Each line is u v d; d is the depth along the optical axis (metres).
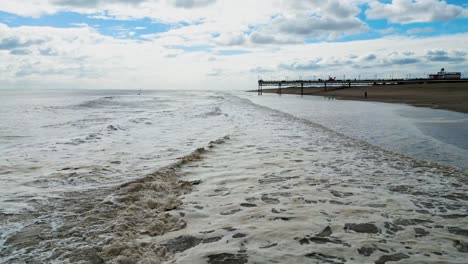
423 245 3.25
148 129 12.84
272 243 3.29
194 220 3.98
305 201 4.69
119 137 10.76
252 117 18.52
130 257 2.93
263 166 6.99
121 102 34.00
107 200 4.54
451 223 3.86
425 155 8.15
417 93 46.72
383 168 6.75
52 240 3.31
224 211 4.30
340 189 5.28
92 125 13.68
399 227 3.72
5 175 5.98
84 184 5.46
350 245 3.24
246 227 3.74
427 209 4.34
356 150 8.79
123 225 3.68
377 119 16.92
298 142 10.10
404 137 10.94
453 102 27.81
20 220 3.86
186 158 7.50
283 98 54.41
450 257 2.99
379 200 4.71
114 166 6.82
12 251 3.06
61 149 8.59
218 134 11.70
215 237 3.46
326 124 14.94
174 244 3.29
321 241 3.34
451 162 7.41
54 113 19.42
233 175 6.25
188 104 32.84
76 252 3.04
